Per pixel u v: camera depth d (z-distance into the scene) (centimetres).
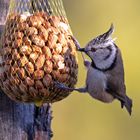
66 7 2112
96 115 2078
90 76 1164
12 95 1101
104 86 1162
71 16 2111
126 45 2102
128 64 2102
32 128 1191
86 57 1246
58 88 1080
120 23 2116
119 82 1166
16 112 1165
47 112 1209
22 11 1135
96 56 1143
